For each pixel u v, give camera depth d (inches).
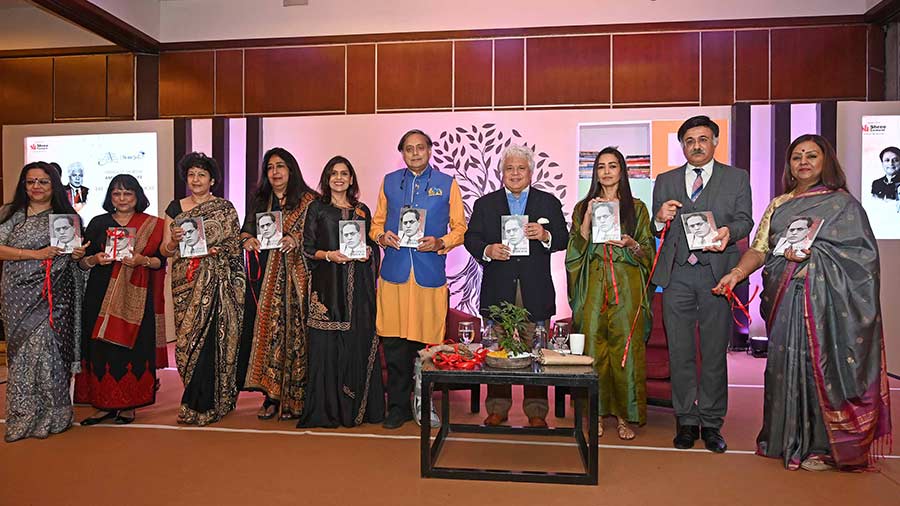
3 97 278.7
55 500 92.5
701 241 112.4
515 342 105.3
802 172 111.9
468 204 249.8
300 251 134.6
